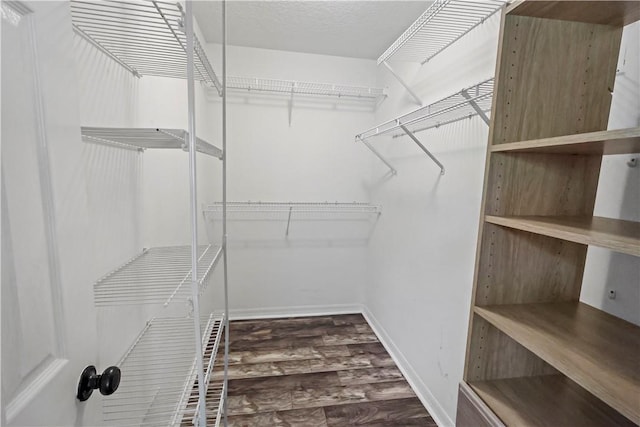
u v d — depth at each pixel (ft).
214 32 7.34
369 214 9.42
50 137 1.70
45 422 1.61
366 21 6.67
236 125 8.47
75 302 1.90
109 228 3.43
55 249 1.73
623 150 2.69
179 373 4.52
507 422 2.77
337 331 8.64
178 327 4.66
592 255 3.18
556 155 3.14
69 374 1.83
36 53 1.59
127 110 3.93
